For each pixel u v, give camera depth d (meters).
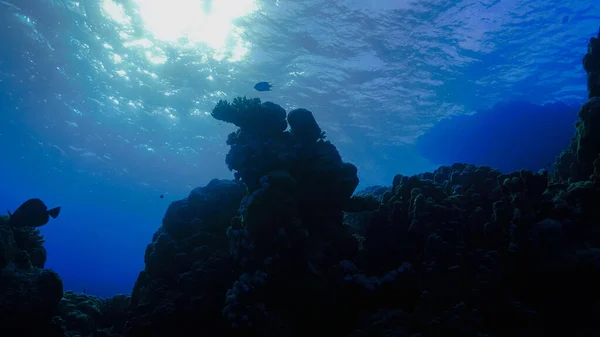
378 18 14.01
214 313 5.76
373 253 5.93
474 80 18.52
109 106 22.39
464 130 22.58
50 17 15.23
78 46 16.83
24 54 18.38
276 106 5.75
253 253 5.17
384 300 5.26
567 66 17.61
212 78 17.81
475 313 4.54
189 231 6.63
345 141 26.80
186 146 27.59
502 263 4.92
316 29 14.49
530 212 4.82
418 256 5.45
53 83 20.73
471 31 14.89
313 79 18.14
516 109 20.11
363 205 6.30
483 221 5.38
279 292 5.16
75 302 8.01
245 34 14.78
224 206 6.70
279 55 16.09
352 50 15.83
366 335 4.76
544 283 4.75
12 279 5.79
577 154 6.11
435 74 17.89
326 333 5.21
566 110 18.91
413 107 21.42
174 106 21.17
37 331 5.92
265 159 5.45
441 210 5.44
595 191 5.03
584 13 13.95
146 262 7.10
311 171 5.57
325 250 5.38
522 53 16.48
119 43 16.00
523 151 20.30
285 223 5.00
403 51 16.02
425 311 4.78
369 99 20.28
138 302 6.55
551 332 4.57
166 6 13.59
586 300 4.53
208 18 14.04
